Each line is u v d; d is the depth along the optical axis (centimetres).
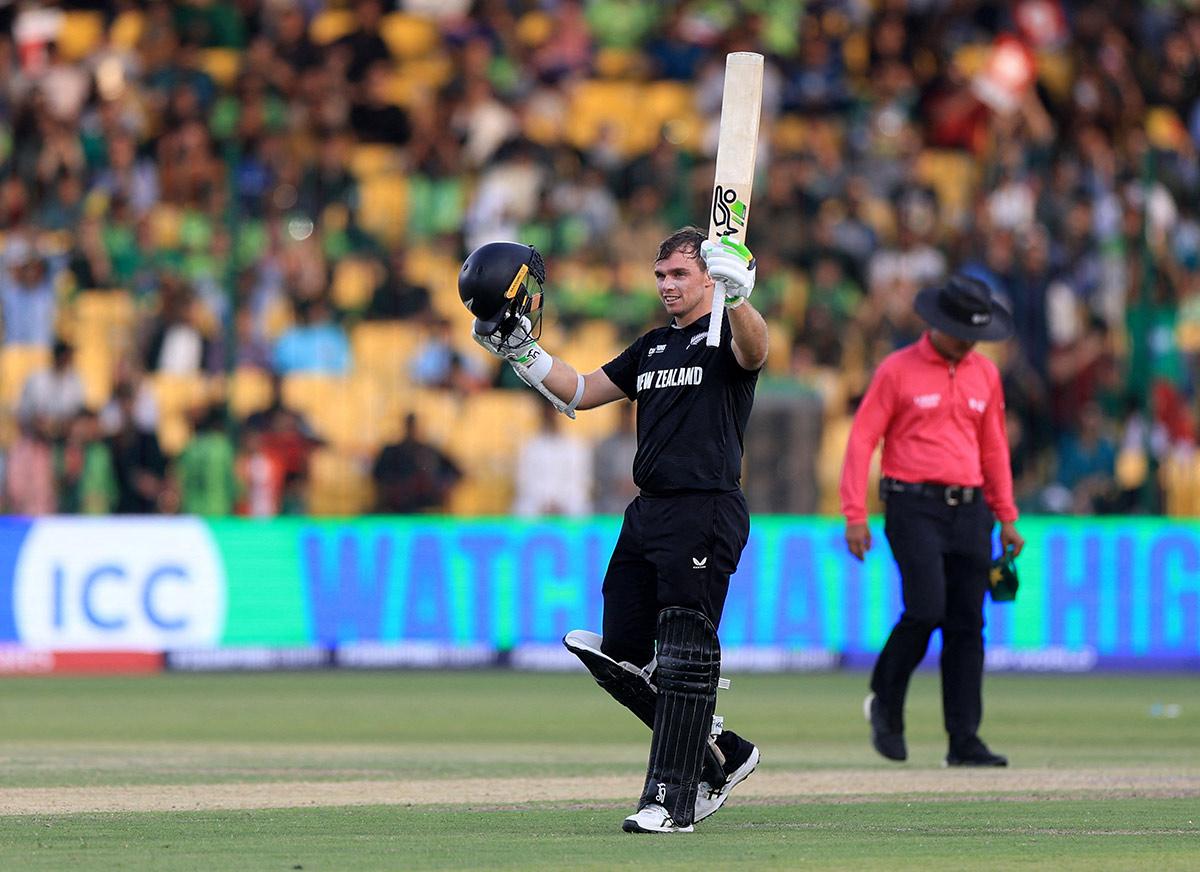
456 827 1923
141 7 6900
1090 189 6400
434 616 5266
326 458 5450
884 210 6519
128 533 5172
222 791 2336
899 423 2817
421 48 7181
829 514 5675
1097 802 2233
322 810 2100
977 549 2827
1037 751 3189
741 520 1856
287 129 6481
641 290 6181
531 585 5284
